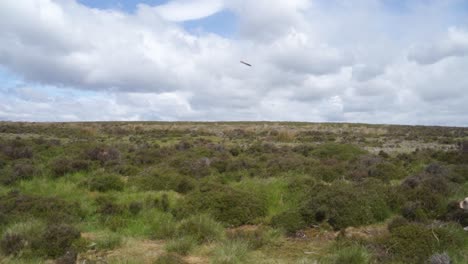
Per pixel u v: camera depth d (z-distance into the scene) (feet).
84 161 49.78
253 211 31.24
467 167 47.67
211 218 29.32
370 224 29.53
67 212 30.78
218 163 51.06
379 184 35.24
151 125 183.32
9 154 56.24
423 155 63.98
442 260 20.85
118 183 40.93
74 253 22.74
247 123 204.13
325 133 140.67
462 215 29.22
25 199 32.22
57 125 173.99
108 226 29.32
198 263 22.16
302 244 25.72
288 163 49.78
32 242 24.02
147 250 24.32
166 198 34.40
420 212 30.01
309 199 31.42
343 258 21.52
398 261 21.80
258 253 23.94
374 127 184.14
